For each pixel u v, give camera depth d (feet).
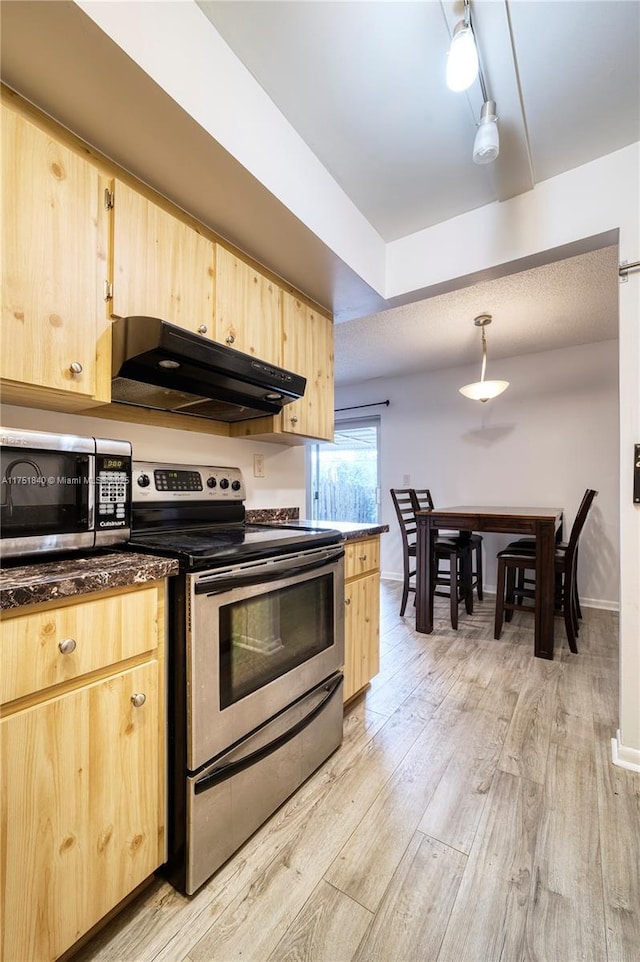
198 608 3.54
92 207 3.78
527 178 5.53
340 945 3.15
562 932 3.23
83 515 3.52
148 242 4.27
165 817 3.52
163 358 3.98
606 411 12.10
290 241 5.36
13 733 2.54
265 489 7.44
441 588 14.20
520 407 13.39
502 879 3.67
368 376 15.71
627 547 5.18
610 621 10.82
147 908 3.41
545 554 8.64
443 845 4.03
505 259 5.97
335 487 17.67
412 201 6.07
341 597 5.60
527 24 3.74
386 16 3.64
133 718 3.22
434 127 4.81
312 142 5.01
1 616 2.48
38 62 3.06
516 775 5.01
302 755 4.79
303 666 4.84
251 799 4.06
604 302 9.36
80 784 2.88
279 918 3.34
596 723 6.10
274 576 4.29
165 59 3.34
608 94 4.44
